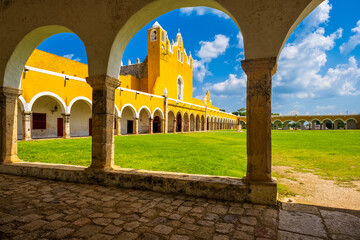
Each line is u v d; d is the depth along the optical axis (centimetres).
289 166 712
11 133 555
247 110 338
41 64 1923
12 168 518
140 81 3391
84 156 836
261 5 323
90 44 432
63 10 454
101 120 435
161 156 853
